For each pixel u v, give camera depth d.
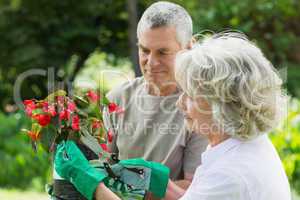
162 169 2.15
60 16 11.65
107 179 2.05
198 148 2.49
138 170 2.12
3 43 11.52
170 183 2.31
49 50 11.63
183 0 8.65
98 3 11.73
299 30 10.96
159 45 2.42
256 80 1.79
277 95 1.85
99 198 1.95
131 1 9.18
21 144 6.69
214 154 1.86
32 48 11.27
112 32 12.25
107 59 12.47
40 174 6.28
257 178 1.79
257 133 1.83
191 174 2.49
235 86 1.79
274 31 10.23
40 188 6.05
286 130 6.10
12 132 7.00
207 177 1.82
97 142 2.07
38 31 11.62
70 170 1.96
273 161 1.86
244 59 1.82
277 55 10.52
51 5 11.53
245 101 1.79
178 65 1.88
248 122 1.81
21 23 11.59
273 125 1.84
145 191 2.15
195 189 1.84
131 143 2.61
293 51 10.89
